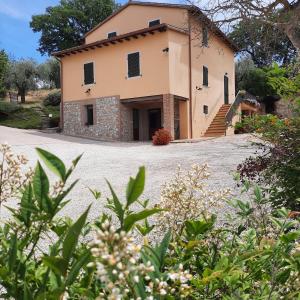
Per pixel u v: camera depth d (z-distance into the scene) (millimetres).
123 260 730
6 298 1007
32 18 45375
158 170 9320
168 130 17797
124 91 19578
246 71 30391
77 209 5789
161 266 1019
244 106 22719
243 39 23281
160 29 17844
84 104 21312
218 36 22047
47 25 44375
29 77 34938
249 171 3529
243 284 1318
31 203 1010
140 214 835
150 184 7426
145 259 907
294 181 3150
